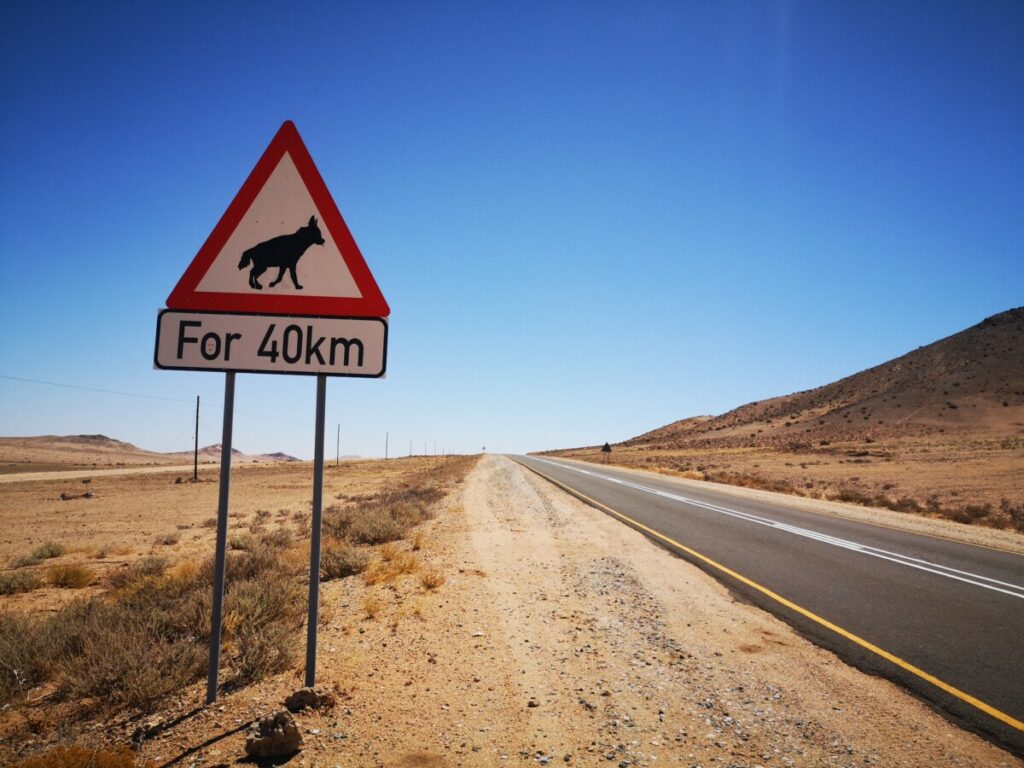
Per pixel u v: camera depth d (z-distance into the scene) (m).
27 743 3.73
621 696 4.60
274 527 18.58
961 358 129.12
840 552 11.25
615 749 3.76
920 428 93.69
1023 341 126.50
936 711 4.43
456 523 14.68
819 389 160.62
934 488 31.58
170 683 4.38
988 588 8.52
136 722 3.96
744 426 146.62
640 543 11.93
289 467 77.50
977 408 99.31
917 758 3.73
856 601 7.66
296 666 4.97
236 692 4.41
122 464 97.12
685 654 5.61
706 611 7.13
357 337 4.15
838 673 5.17
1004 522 17.84
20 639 5.20
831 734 4.03
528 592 7.91
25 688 4.61
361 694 4.43
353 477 48.31
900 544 12.48
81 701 4.34
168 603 6.63
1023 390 103.25
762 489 30.91
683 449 111.25
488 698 4.49
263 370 4.10
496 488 26.33
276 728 3.50
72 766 3.23
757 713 4.34
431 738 3.81
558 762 3.57
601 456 102.38
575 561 10.09
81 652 5.06
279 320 4.13
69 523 22.27
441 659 5.30
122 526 21.08
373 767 3.42
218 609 4.20
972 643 6.01
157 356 4.08
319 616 6.50
